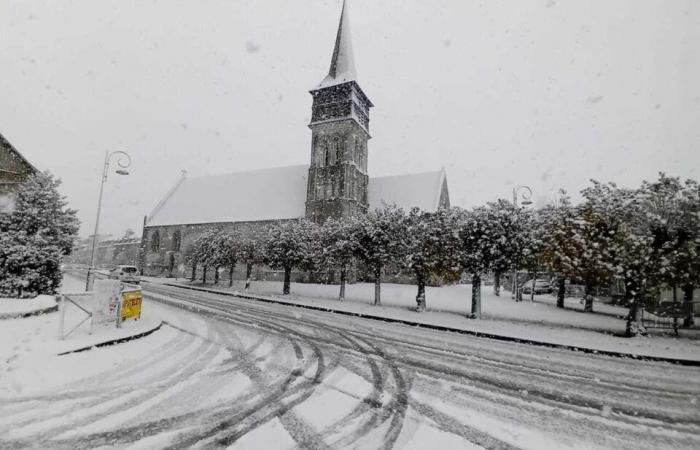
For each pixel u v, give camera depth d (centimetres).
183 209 5600
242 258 3228
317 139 4500
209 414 563
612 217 1565
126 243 7688
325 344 1087
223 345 1009
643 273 1437
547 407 655
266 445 473
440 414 599
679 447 521
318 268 2714
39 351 833
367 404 628
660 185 1479
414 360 945
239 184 5531
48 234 1666
